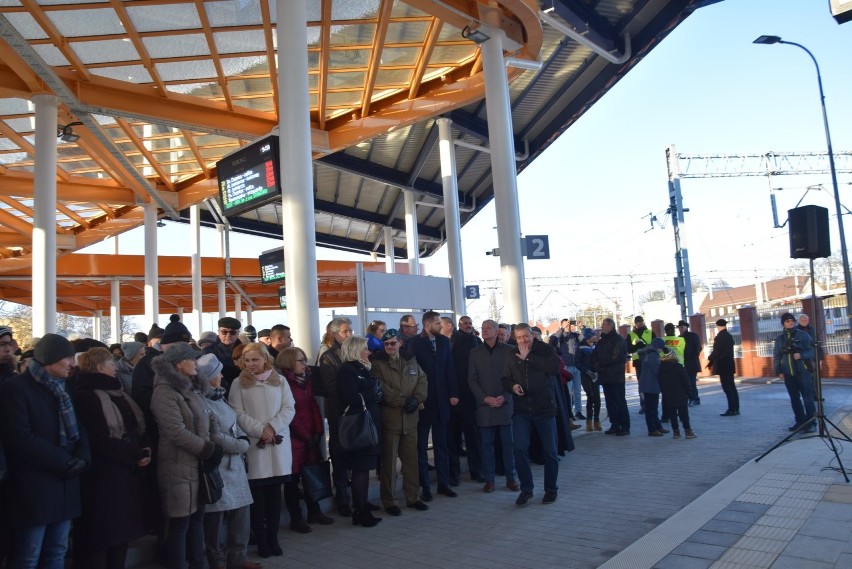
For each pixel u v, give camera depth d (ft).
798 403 33.42
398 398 22.02
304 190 26.89
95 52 35.58
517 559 16.49
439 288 37.76
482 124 59.06
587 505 21.39
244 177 36.42
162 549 17.35
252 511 18.19
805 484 21.13
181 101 41.45
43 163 38.27
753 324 74.69
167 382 15.10
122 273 83.05
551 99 55.47
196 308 77.97
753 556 14.85
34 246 38.47
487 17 33.91
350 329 22.88
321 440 22.62
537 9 34.27
